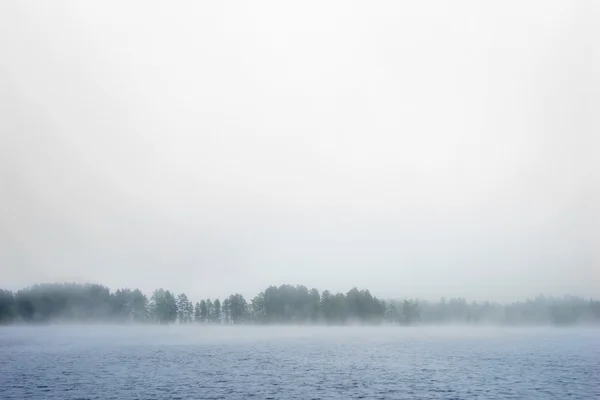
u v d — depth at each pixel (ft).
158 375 243.60
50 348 406.62
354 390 200.85
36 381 226.17
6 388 208.64
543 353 363.97
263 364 291.99
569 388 206.69
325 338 559.38
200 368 272.51
